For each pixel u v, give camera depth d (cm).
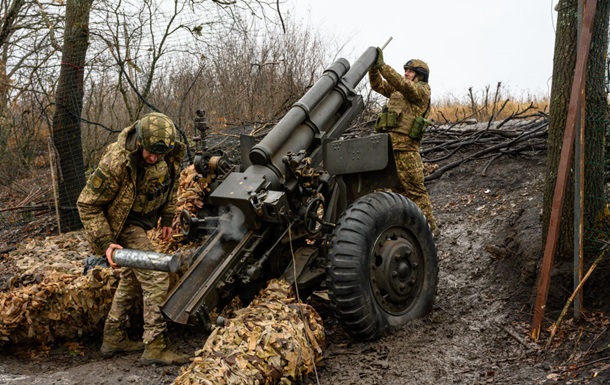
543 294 381
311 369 342
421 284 432
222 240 387
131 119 849
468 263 507
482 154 682
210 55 933
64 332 430
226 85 973
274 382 323
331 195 441
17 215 862
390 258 404
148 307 386
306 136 445
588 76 407
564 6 414
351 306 384
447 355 378
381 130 547
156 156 372
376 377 352
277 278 412
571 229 419
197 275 370
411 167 539
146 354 388
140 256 322
